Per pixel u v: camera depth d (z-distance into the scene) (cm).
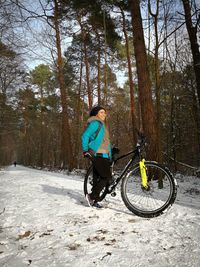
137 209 393
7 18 607
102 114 437
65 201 493
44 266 248
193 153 1748
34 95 3706
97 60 2175
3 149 5794
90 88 2353
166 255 263
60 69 2117
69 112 3597
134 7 983
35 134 5884
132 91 2030
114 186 425
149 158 855
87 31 1988
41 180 861
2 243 307
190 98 1446
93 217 389
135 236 313
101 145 422
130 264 247
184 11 851
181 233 319
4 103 2398
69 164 2103
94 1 1549
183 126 1586
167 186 528
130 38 2083
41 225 362
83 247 287
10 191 620
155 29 715
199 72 1064
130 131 3278
